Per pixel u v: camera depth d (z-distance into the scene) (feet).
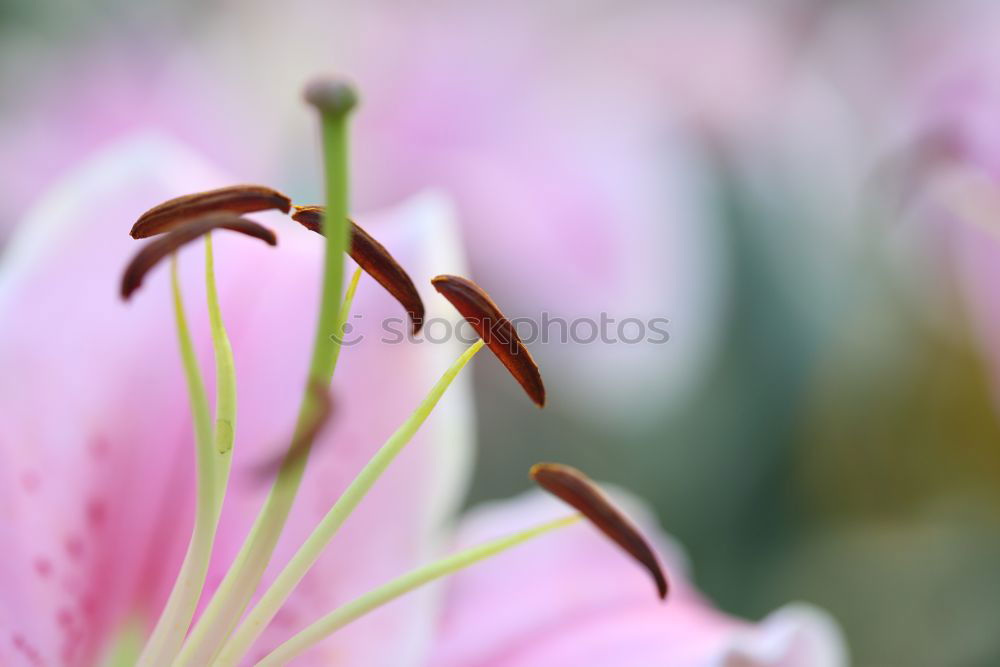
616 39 2.06
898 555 1.85
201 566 1.36
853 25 2.21
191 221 1.33
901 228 1.88
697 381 1.80
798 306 1.84
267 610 1.37
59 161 2.03
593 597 1.50
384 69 2.02
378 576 1.45
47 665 1.42
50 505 1.43
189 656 1.36
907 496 1.87
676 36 2.10
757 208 1.87
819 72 2.17
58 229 1.43
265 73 2.13
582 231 1.82
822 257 1.88
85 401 1.43
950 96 1.89
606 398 1.75
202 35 2.17
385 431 1.44
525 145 1.90
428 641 1.45
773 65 2.10
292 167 2.12
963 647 1.82
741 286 1.83
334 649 1.45
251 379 1.44
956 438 1.87
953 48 2.04
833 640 1.42
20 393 1.42
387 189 1.94
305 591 1.45
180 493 1.44
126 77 2.12
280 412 1.44
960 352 1.87
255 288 1.45
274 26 2.14
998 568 1.84
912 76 2.14
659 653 1.45
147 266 1.33
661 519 1.79
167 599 1.44
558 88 1.99
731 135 2.01
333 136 1.28
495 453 1.85
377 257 1.35
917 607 1.83
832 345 1.84
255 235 1.34
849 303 1.87
